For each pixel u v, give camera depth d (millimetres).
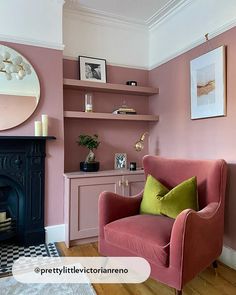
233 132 2166
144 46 3379
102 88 2938
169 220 1826
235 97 2145
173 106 2938
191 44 2627
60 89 2662
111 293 1766
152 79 3338
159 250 1516
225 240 2199
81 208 2570
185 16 2736
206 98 2420
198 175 2084
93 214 2625
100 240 1956
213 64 2328
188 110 2697
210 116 2379
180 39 2818
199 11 2541
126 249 1730
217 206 1882
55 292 1760
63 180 2668
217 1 2328
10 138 2348
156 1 2732
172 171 2258
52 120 2623
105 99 3172
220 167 1948
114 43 3195
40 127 2521
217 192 1940
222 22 2279
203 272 2043
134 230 1714
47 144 2602
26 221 2523
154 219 1845
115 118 2961
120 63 3227
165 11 2922
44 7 2590
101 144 3139
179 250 1456
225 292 1779
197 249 1588
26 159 2521
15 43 2479
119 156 3217
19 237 2568
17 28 2479
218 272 2047
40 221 2576
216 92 2303
